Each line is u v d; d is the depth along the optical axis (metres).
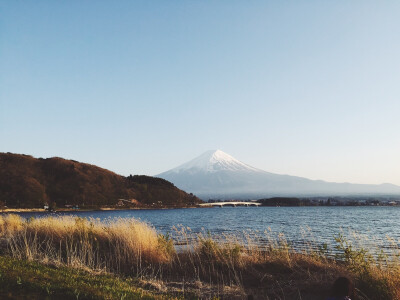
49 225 17.14
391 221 72.94
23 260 10.85
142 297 7.82
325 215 109.62
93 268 11.96
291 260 13.38
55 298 6.48
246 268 12.97
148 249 14.38
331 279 10.57
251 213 136.38
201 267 13.11
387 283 8.86
